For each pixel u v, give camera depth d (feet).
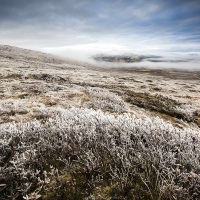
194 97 97.71
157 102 60.64
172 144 15.90
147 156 13.99
